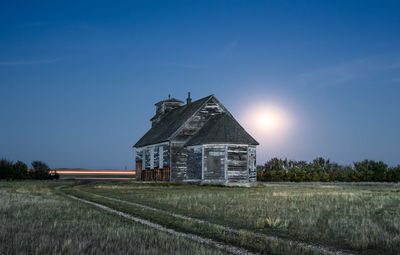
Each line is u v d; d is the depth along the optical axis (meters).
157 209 17.36
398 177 58.34
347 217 14.41
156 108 64.62
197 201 21.00
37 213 15.16
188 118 46.66
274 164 68.75
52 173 72.50
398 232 11.36
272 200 21.61
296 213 15.70
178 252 8.25
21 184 46.34
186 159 45.69
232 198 23.02
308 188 37.47
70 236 9.98
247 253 9.12
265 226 12.62
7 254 8.12
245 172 41.69
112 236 10.05
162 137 48.69
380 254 9.02
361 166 62.81
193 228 12.12
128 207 17.97
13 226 11.45
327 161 71.69
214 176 41.28
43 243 9.01
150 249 8.55
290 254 8.88
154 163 50.31
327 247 9.74
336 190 33.22
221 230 11.80
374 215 15.08
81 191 31.38
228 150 41.19
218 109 48.22
